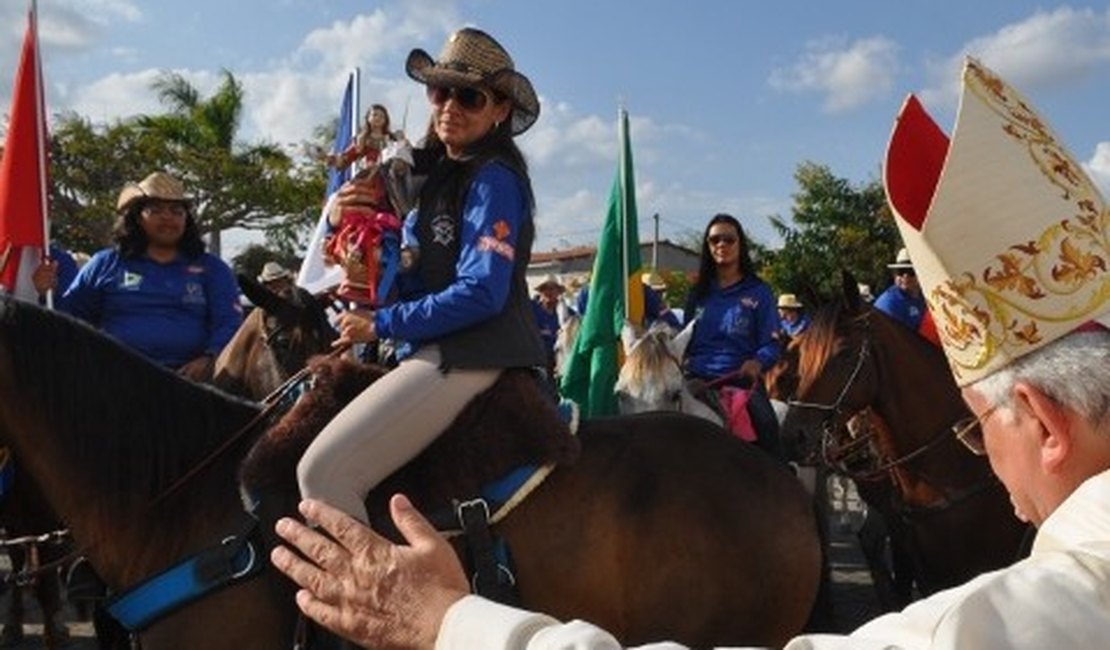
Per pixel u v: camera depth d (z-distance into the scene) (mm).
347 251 3340
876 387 5234
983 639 1046
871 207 22516
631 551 3369
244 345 5102
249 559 3160
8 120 5129
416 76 3447
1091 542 1134
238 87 30688
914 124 1492
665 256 42688
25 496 3930
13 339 3209
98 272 5477
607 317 6742
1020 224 1348
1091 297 1319
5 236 5086
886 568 6039
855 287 5387
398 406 3180
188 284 5547
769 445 6223
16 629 6648
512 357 3303
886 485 5680
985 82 1398
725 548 3418
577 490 3379
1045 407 1280
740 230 6602
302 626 3150
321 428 3275
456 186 3328
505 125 3418
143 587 3230
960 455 5004
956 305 1373
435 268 3342
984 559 4949
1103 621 1056
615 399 6633
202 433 3387
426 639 1299
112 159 29000
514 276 3338
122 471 3291
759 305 6539
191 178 29312
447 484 3275
